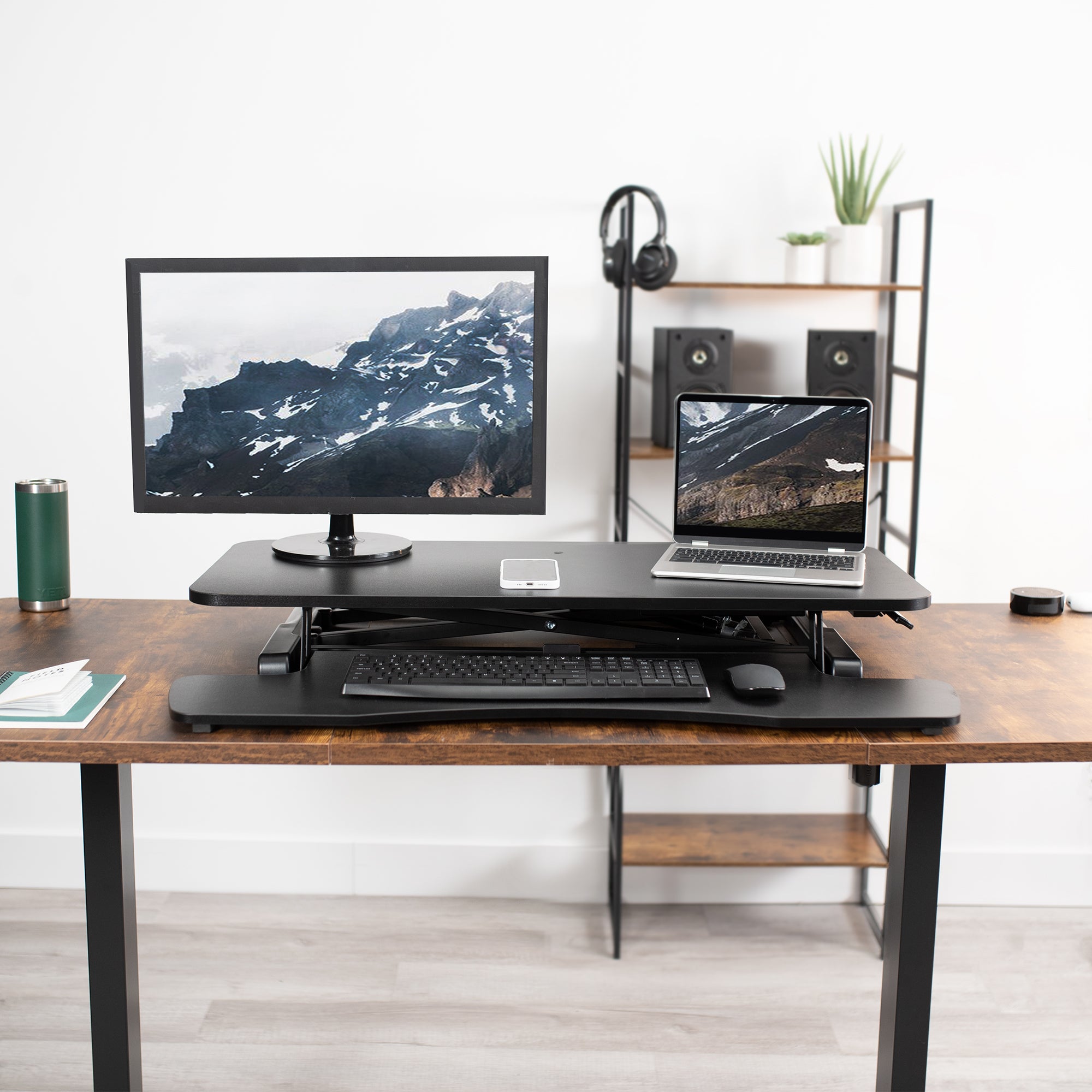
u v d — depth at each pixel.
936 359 2.57
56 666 1.64
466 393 1.75
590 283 2.52
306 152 2.46
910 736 1.44
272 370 1.74
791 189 2.49
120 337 2.53
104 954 1.64
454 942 2.54
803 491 1.78
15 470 2.58
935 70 2.46
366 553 1.79
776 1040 2.19
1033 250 2.53
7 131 2.44
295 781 2.70
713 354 2.32
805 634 1.74
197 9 2.41
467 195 2.48
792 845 2.52
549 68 2.44
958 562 2.66
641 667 1.54
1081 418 2.60
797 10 2.43
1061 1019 2.27
